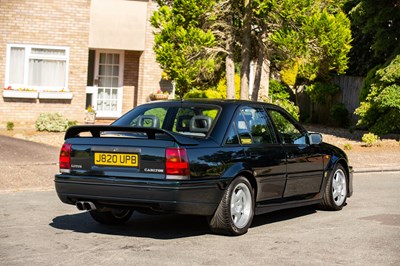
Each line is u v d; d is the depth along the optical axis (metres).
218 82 22.39
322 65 19.16
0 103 21.38
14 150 15.55
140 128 8.02
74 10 22.19
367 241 8.41
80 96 22.50
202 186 8.02
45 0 21.81
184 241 8.21
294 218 10.10
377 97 21.84
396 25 23.05
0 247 7.66
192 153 8.00
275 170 9.20
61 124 20.17
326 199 10.66
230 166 8.42
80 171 8.34
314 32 17.39
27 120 21.73
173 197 7.81
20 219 9.40
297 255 7.58
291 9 16.89
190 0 17.00
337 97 29.23
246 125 9.05
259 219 10.00
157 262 7.09
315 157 10.19
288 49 17.83
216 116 8.76
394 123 22.55
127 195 7.98
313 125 29.00
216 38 19.09
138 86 23.75
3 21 21.42
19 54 21.73
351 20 27.22
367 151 20.19
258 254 7.58
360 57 28.84
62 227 8.93
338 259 7.43
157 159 7.92
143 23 23.19
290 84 28.17
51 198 11.27
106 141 8.23
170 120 9.06
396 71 21.66
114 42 22.92
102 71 24.12
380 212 10.72
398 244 8.27
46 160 14.80
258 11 16.83
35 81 21.98
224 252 7.64
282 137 9.64
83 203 8.31
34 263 6.95
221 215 8.35
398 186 14.17
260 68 19.19
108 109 24.36
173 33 17.23
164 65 17.45
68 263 6.97
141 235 8.56
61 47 22.14
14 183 12.40
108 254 7.41
